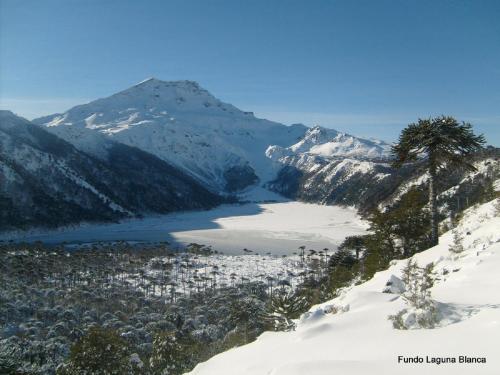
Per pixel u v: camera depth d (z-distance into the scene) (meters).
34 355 45.97
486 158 115.75
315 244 179.38
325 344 8.63
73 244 187.25
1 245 159.25
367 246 30.48
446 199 88.00
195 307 89.69
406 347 7.43
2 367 30.92
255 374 8.14
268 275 126.94
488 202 26.55
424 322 8.59
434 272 14.61
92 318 81.88
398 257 27.97
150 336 62.94
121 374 30.03
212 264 144.12
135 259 148.50
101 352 29.33
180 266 141.25
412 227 28.02
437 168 26.59
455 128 24.97
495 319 7.65
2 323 75.75
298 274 126.75
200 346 40.47
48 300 95.00
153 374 36.06
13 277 113.88
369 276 26.41
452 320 8.49
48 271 124.38
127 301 98.88
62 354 48.66
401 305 9.89
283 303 15.55
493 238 15.75
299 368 7.03
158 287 120.25
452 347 6.97
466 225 22.81
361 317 9.78
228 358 9.89
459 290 10.91
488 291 10.23
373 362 6.90
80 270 130.50
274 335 10.83
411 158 26.25
